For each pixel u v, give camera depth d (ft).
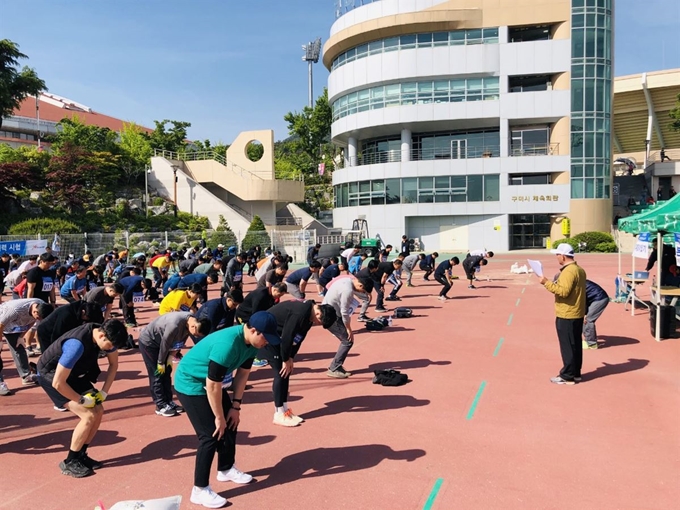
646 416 19.94
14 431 19.38
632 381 24.30
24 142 228.22
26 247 69.31
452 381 24.81
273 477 15.43
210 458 13.75
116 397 23.39
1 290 51.01
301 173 188.24
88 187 126.52
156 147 171.32
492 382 24.52
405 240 101.40
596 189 124.67
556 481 14.98
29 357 30.76
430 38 130.21
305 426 19.44
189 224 126.52
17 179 112.27
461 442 17.76
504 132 127.85
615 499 13.98
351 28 135.23
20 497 14.42
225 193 146.82
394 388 23.90
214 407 13.43
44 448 17.81
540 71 125.49
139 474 15.71
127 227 117.60
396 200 136.15
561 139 126.11
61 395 15.96
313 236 111.65
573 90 124.16
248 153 171.12
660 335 32.45
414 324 39.24
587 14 122.72
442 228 135.64
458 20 127.13
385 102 134.51
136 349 33.06
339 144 160.97
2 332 23.72
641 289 55.36
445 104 129.08
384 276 44.19
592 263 92.07
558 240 124.98
